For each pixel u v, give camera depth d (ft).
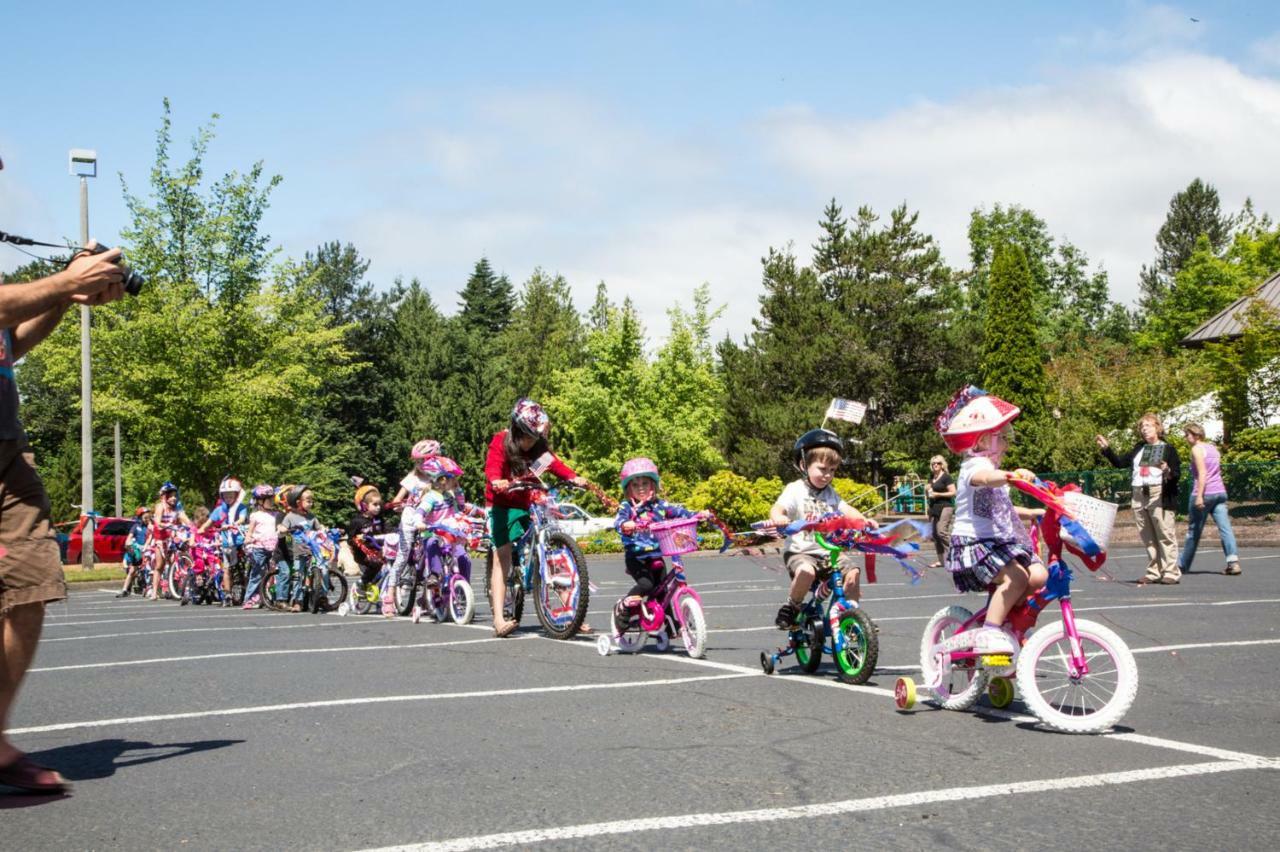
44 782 14.97
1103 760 16.62
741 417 164.45
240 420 124.67
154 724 20.02
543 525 32.78
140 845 12.90
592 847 12.66
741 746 17.75
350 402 243.19
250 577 55.06
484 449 217.77
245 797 14.90
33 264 138.62
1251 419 112.57
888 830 13.21
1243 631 30.83
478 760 16.89
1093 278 261.03
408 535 41.32
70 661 30.22
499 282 313.32
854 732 18.79
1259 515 82.99
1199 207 363.97
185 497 135.44
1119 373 141.90
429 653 29.60
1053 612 35.42
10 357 15.08
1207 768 15.99
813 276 166.40
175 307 123.54
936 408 153.38
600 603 46.21
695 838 12.96
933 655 21.61
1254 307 112.27
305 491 52.16
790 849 12.55
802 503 25.30
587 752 17.38
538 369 262.26
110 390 122.52
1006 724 19.44
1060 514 19.34
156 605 61.26
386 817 13.89
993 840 12.82
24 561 14.67
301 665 27.71
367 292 271.08
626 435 153.48
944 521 62.28
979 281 239.71
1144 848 12.48
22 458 14.99
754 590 51.37
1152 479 46.65
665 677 24.75
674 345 153.58
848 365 155.53
